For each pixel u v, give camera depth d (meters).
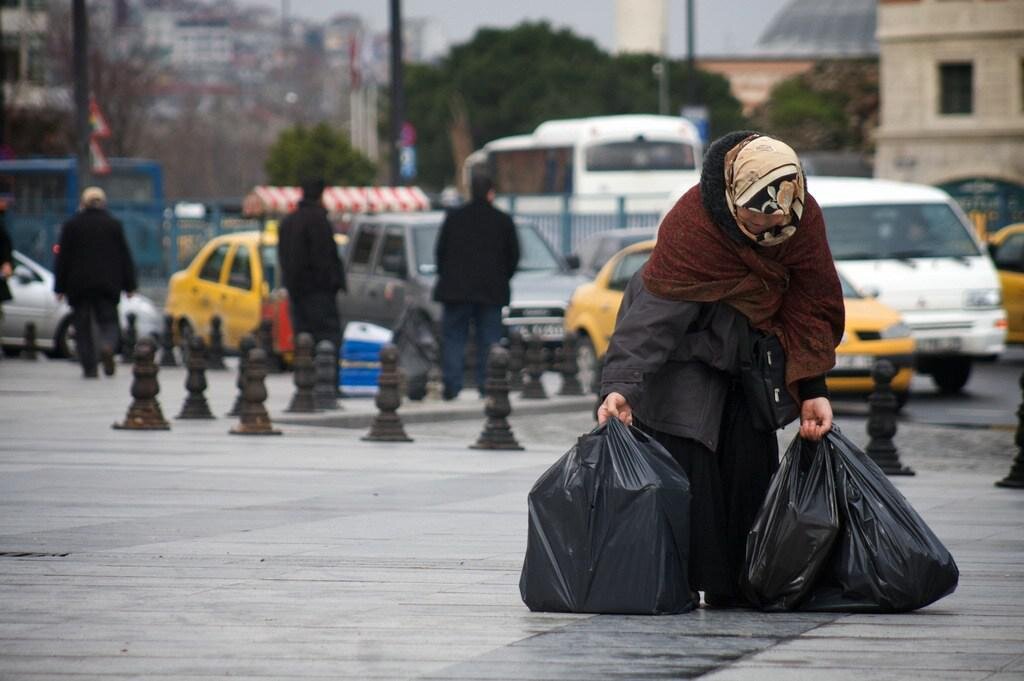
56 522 21.41
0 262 55.78
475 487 25.70
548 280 57.81
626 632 14.15
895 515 15.05
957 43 147.00
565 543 14.98
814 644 13.67
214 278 62.41
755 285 14.58
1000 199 97.56
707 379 14.91
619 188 96.81
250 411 34.50
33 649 13.57
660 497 14.73
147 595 16.09
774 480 14.98
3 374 53.28
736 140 14.52
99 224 50.69
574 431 38.84
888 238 49.97
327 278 40.81
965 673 12.62
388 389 34.09
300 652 13.43
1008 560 18.78
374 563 18.11
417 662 13.05
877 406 30.11
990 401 47.62
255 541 19.77
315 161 156.00
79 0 68.62
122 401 42.75
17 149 154.88
